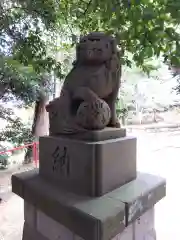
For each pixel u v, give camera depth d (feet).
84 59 5.04
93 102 4.65
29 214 5.46
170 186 12.98
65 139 4.97
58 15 9.23
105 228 3.64
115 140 4.81
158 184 5.19
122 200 4.24
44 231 5.03
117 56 5.15
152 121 40.98
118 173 4.81
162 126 37.68
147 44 5.03
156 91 30.17
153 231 5.29
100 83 4.87
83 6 7.70
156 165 17.65
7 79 13.87
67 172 4.83
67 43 11.21
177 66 5.05
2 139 17.78
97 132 4.66
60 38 11.49
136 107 35.12
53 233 4.80
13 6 9.66
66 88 5.25
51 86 17.10
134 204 4.29
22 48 8.57
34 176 5.63
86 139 4.75
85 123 4.74
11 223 9.19
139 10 4.66
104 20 6.14
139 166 17.39
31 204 5.35
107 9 5.26
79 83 4.99
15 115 20.16
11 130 18.58
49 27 10.32
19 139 18.48
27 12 9.55
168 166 17.24
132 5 4.86
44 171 5.49
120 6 5.17
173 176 14.76
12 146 18.39
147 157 20.57
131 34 5.14
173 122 40.93
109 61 4.98
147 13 4.55
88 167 4.41
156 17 4.69
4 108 17.57
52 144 5.21
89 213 3.80
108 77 4.98
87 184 4.44
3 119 19.06
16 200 11.66
